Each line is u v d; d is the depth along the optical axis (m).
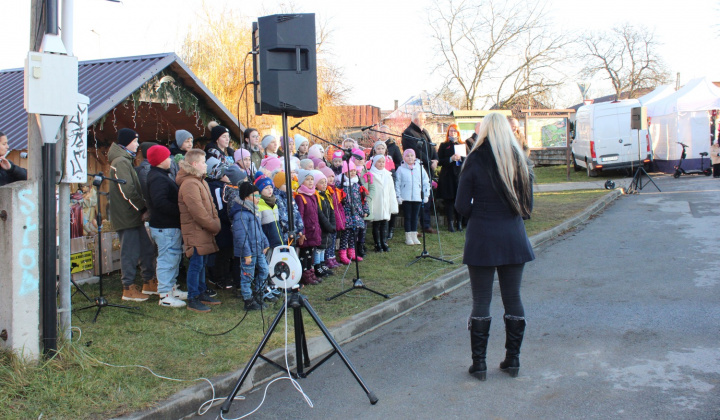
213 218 5.54
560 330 4.96
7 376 3.59
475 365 4.01
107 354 4.29
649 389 3.65
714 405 3.38
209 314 5.48
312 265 6.85
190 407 3.68
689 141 18.52
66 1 3.98
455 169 9.91
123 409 3.44
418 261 7.87
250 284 5.69
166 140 10.05
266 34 3.79
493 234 3.88
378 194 8.34
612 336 4.70
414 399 3.76
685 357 4.14
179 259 5.82
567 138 20.12
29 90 3.78
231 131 9.21
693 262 7.18
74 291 6.19
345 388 4.05
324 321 5.31
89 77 7.41
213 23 16.69
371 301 5.98
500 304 5.92
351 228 7.71
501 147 3.88
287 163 3.96
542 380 3.92
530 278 7.07
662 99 20.27
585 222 11.20
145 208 5.93
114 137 9.67
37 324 3.86
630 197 14.39
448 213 10.19
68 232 4.20
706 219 10.12
